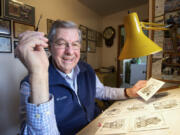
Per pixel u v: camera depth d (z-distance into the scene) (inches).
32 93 14.7
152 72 43.4
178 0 35.0
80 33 29.2
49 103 15.0
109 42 117.1
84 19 94.3
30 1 54.7
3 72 48.0
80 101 30.2
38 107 14.3
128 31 22.7
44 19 61.9
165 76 39.9
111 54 117.9
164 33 38.9
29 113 14.7
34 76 14.5
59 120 25.4
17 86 52.8
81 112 28.6
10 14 47.3
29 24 54.3
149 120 17.8
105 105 51.3
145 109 22.6
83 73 33.7
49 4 64.3
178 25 35.6
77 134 18.6
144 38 21.5
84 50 94.1
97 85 39.9
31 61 14.3
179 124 15.4
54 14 67.7
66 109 26.5
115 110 25.2
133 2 89.7
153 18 41.6
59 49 25.5
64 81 26.5
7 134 50.5
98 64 118.0
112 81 107.9
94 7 98.0
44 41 15.5
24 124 17.8
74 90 29.4
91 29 102.8
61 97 26.2
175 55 37.1
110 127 18.3
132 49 21.4
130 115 21.1
